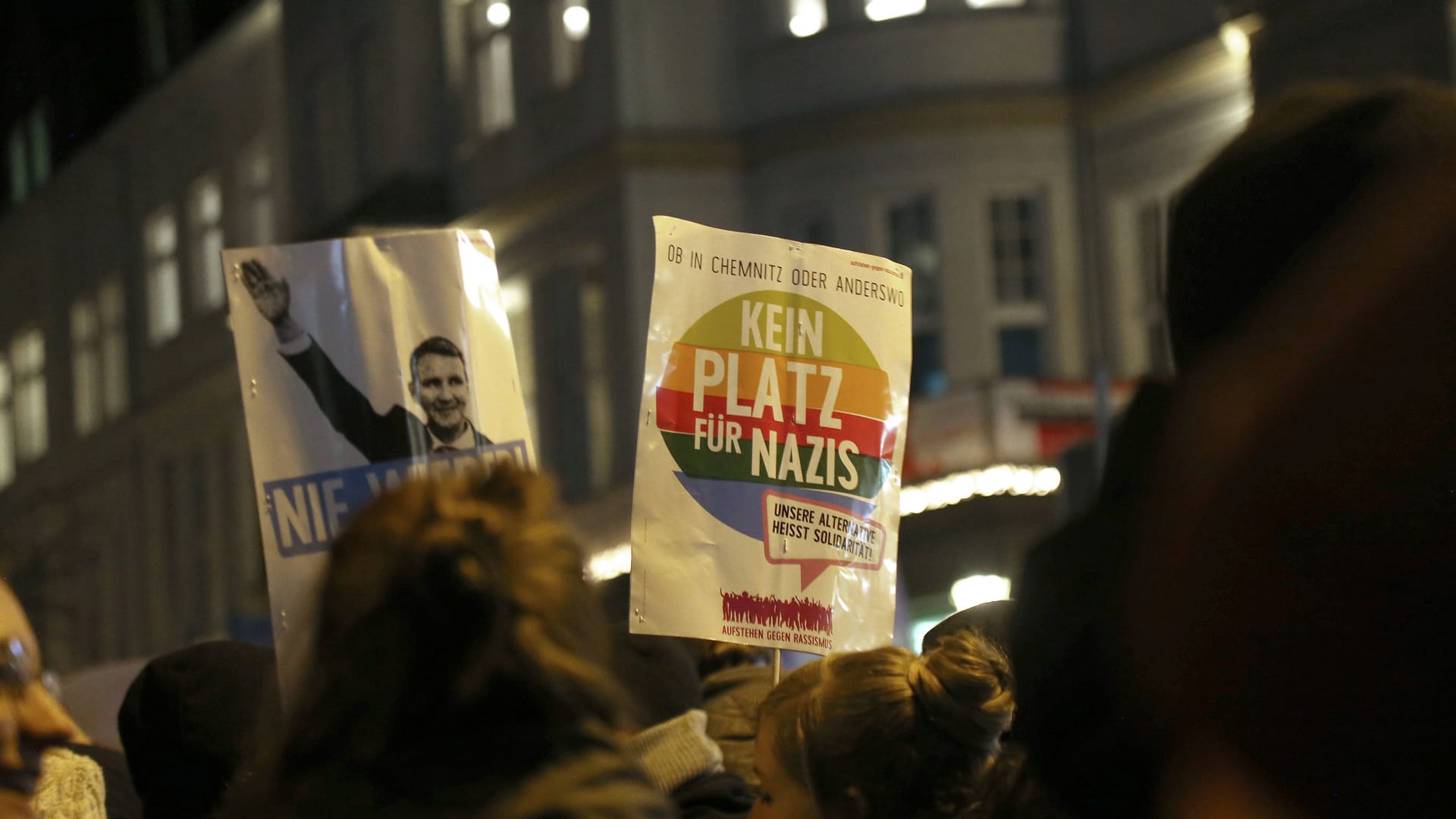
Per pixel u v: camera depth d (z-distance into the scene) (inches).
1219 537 24.2
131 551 1019.3
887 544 132.2
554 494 65.9
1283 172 28.5
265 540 110.7
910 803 93.7
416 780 56.9
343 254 114.0
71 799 106.4
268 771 61.4
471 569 59.2
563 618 60.9
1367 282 23.3
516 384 115.6
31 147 1166.3
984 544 522.0
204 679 114.7
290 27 839.1
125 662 201.3
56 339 1124.5
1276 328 23.9
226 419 920.9
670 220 125.4
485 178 684.1
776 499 127.0
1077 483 407.5
